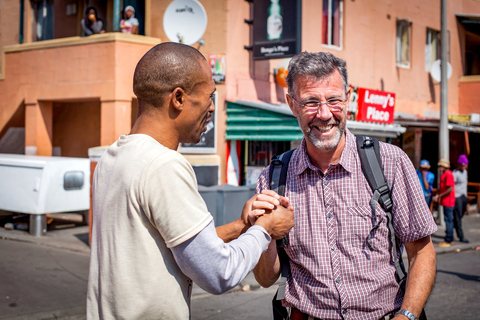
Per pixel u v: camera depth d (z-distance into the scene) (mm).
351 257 1852
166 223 1400
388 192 1847
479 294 6020
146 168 1433
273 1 10469
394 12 14156
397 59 14664
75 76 11125
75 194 9219
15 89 12133
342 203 1879
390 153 1878
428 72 15523
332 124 1868
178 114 1572
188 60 1567
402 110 14445
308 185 1943
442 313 5277
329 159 1932
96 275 1546
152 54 1572
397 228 1854
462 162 9625
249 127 10461
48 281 6020
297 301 1936
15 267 6562
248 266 1518
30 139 12000
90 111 13086
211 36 10664
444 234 10516
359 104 11031
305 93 1875
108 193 1503
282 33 10375
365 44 13188
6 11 13789
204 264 1404
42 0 13398
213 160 10586
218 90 10656
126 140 1543
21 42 13359
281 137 10125
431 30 15750
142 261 1435
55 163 8844
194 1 9984
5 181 9039
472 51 18859
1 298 5285
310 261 1906
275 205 1721
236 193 7125
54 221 10312
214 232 1463
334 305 1842
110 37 10586
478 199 14094
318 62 1869
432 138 15797
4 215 9703
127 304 1434
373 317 1827
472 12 17359
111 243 1474
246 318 5090
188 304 1525
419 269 1794
